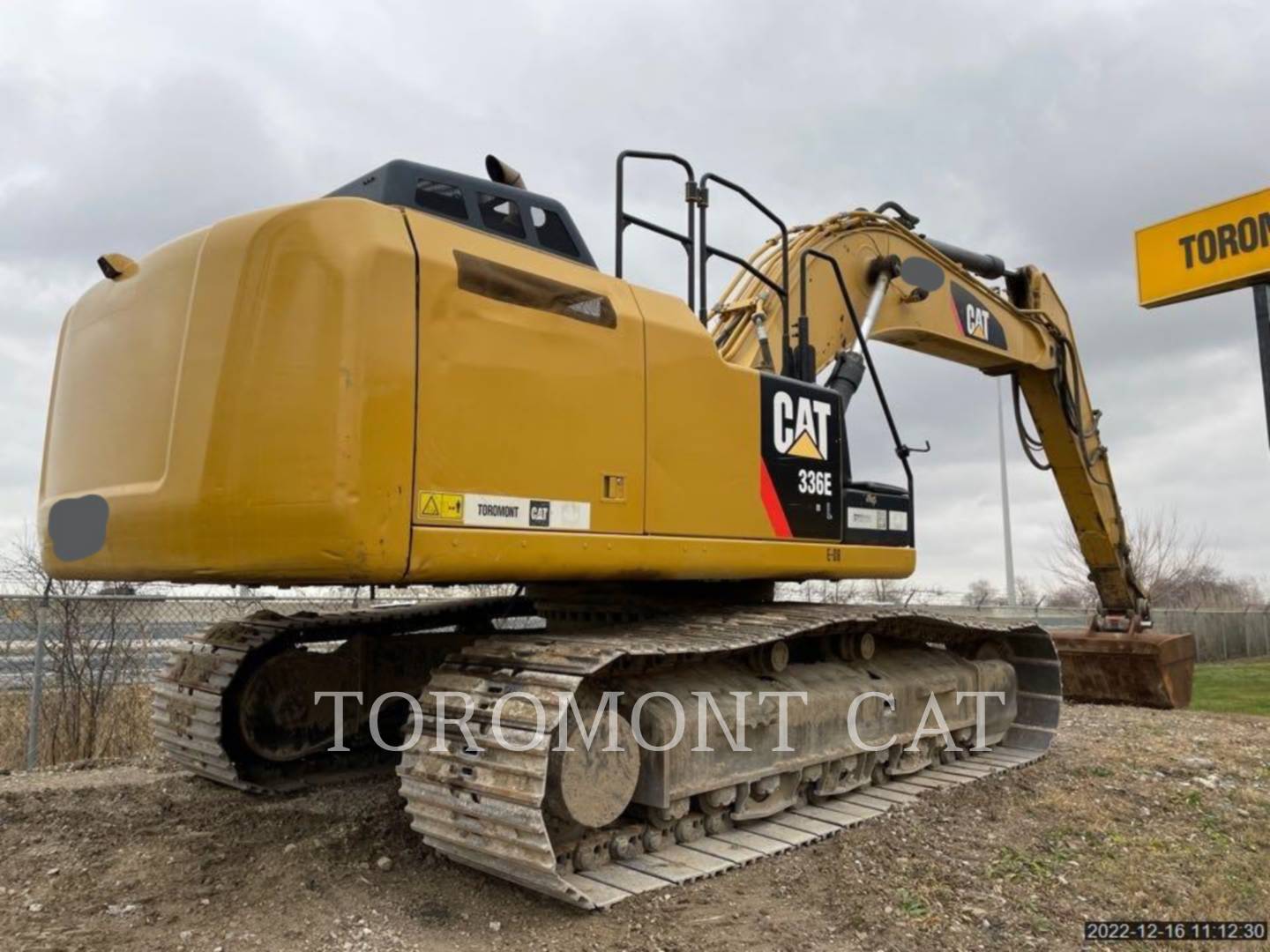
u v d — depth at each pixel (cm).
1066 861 498
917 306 832
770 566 544
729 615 547
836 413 613
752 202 608
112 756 812
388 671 650
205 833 516
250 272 389
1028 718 760
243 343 384
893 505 657
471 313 410
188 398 393
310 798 584
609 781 423
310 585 442
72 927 393
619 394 468
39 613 773
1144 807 607
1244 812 604
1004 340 923
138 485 411
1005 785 636
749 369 548
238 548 374
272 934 388
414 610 663
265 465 374
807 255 735
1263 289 589
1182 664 1041
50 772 687
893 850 495
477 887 434
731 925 399
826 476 596
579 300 458
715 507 512
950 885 455
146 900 423
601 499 454
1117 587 1063
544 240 493
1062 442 1005
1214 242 610
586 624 619
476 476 404
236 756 588
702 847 477
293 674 602
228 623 621
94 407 449
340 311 375
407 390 382
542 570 426
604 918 401
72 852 483
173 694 605
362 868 458
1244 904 447
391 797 584
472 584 450
